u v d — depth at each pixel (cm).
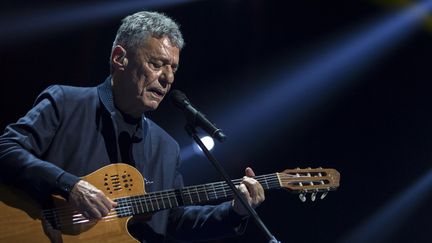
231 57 1267
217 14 1252
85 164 613
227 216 666
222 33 1258
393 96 1277
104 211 578
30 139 592
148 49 621
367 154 1272
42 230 581
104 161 624
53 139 608
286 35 1295
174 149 688
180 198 647
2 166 574
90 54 1127
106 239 600
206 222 678
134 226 639
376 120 1278
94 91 642
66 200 584
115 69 639
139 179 634
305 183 721
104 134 630
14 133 589
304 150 1276
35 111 607
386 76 1285
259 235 1210
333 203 1255
